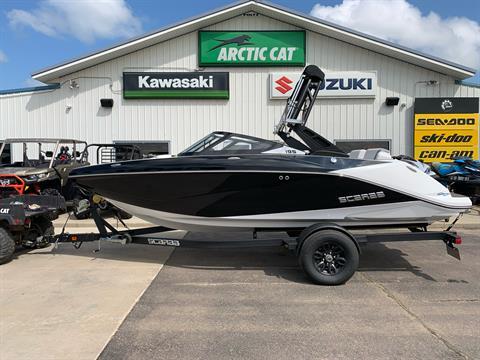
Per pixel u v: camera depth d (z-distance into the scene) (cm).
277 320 405
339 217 565
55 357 326
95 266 602
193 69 1286
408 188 558
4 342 353
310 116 1298
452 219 1002
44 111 1304
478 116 1265
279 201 561
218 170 552
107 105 1288
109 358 326
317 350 341
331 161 560
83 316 411
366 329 384
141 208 600
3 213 587
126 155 1109
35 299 459
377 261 640
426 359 327
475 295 482
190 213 585
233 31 1275
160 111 1295
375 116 1291
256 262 633
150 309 432
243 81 1285
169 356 330
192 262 630
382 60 1278
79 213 676
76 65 1257
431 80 1270
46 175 993
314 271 520
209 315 417
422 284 525
